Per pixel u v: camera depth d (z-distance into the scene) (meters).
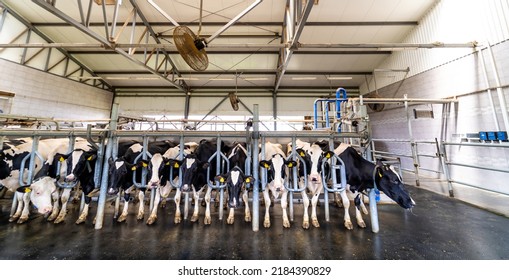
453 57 4.36
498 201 3.01
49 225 2.24
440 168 4.62
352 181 2.30
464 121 4.10
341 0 4.65
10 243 1.85
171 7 4.84
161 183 2.44
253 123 2.33
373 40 6.05
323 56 6.98
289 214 2.57
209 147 2.83
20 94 5.67
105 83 8.91
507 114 3.42
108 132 2.31
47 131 2.27
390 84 6.62
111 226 2.23
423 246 1.83
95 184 2.29
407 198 2.01
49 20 5.56
